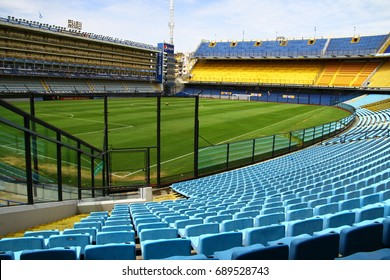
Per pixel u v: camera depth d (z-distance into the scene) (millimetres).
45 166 12367
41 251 3891
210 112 45656
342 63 69125
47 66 67438
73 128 30281
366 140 20984
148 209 9156
